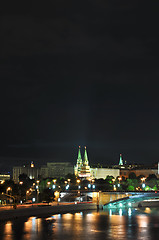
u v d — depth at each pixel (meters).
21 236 151.75
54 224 182.75
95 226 181.12
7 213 186.62
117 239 150.75
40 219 195.12
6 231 160.00
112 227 179.25
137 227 179.88
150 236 157.50
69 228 172.75
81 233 161.62
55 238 150.38
